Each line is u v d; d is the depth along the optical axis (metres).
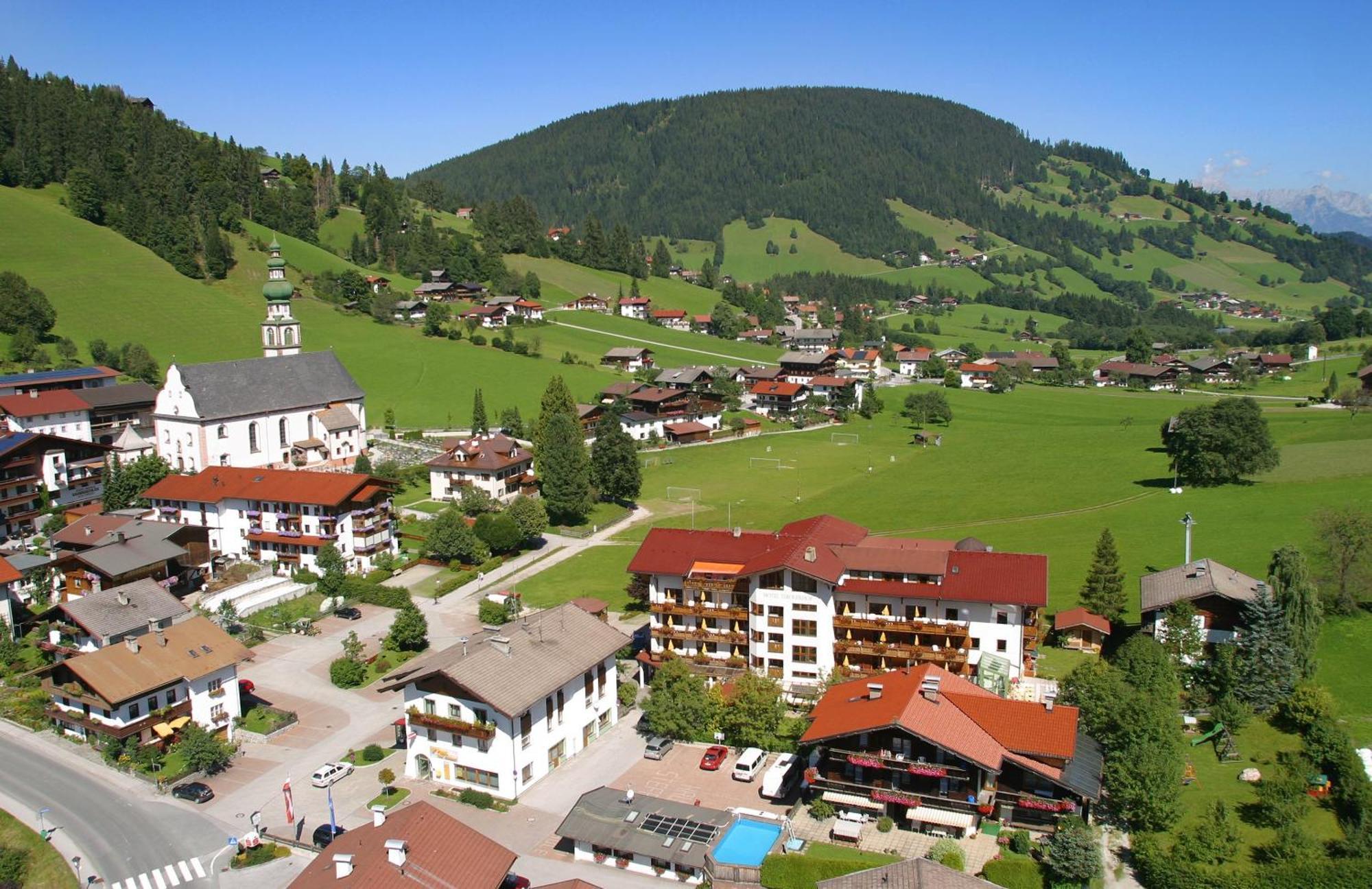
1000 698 74.38
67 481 154.00
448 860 58.06
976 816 69.69
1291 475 160.88
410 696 81.69
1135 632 105.06
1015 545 139.88
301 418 182.62
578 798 76.25
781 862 64.44
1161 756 70.56
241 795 79.00
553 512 164.00
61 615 96.62
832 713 75.06
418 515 162.38
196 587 125.12
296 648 110.75
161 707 86.00
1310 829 67.75
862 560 94.25
